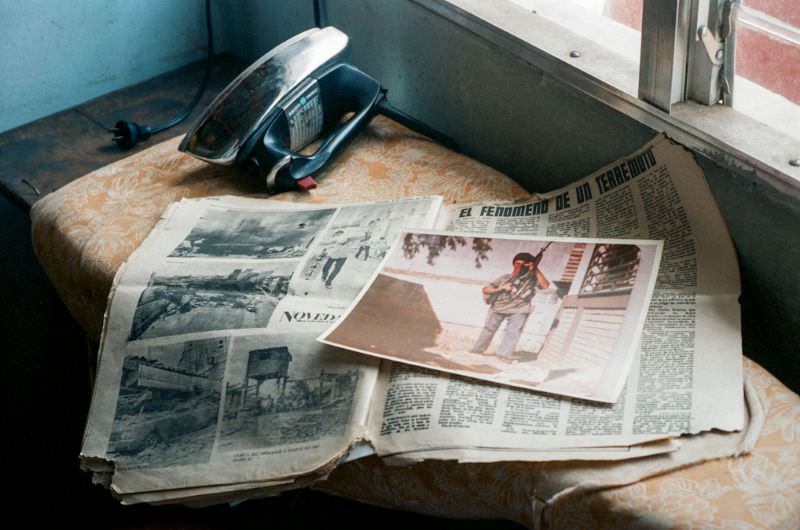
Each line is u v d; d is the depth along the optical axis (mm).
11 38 1284
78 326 1429
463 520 1151
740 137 845
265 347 840
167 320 890
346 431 758
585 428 713
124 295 923
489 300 850
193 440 809
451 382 768
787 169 796
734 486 665
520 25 1034
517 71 1041
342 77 1133
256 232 995
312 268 922
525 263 884
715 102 902
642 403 728
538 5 1093
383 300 865
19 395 1404
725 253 861
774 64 888
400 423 749
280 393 805
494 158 1160
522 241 908
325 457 751
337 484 813
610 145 984
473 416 736
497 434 719
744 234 875
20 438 1352
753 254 877
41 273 1557
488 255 901
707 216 882
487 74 1087
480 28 1051
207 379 838
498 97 1093
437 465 744
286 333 845
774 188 808
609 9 1069
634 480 677
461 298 856
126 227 1026
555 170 1078
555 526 705
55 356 1427
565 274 862
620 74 948
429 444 725
